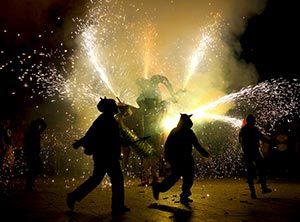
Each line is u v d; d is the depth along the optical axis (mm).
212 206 8242
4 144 14031
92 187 7730
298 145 16016
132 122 12406
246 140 9711
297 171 15984
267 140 9898
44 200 9359
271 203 8617
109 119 7867
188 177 8703
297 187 11891
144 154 12250
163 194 10570
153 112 12539
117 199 7609
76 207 8297
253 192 9500
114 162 7707
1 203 8867
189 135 8852
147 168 12578
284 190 11117
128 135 12039
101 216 7207
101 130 7785
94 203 8859
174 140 8789
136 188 11945
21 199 9547
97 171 7715
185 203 8664
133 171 16500
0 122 14039
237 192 10750
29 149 11555
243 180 14633
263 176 10008
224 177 16031
